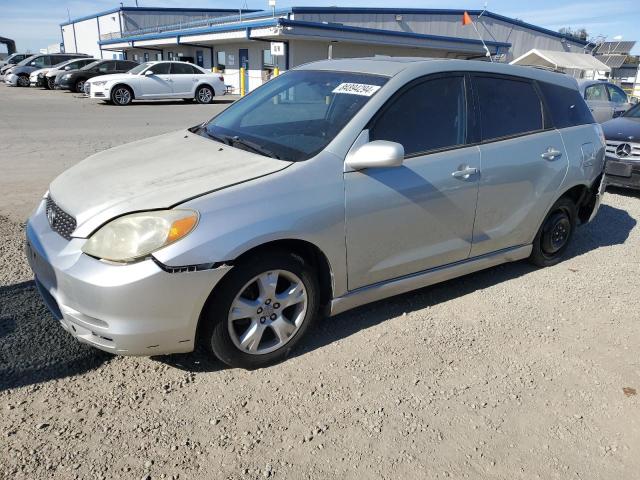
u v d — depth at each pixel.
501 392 3.06
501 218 4.11
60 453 2.45
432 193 3.54
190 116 16.31
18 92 24.42
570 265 5.00
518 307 4.09
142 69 20.16
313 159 3.12
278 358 3.20
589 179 4.75
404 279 3.65
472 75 3.92
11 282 4.02
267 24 25.09
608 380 3.23
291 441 2.60
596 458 2.61
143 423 2.67
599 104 13.57
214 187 2.85
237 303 2.93
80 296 2.67
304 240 3.00
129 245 2.63
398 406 2.89
